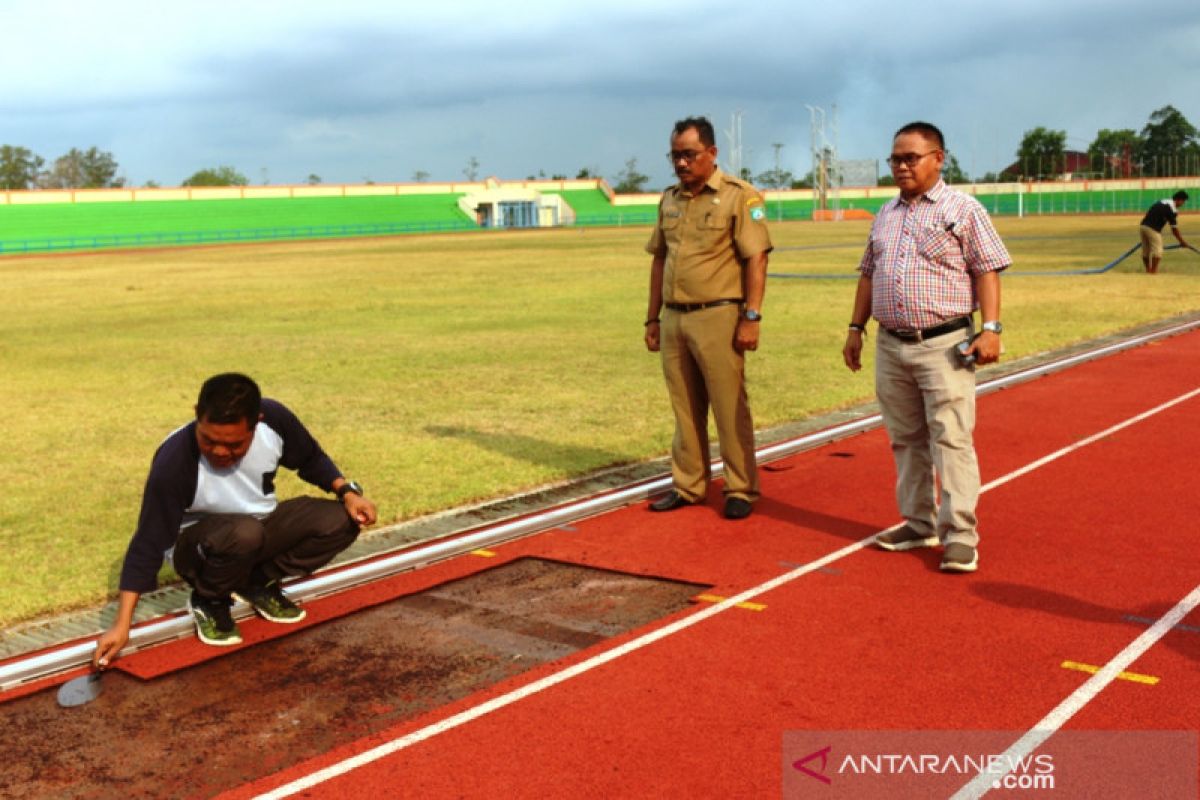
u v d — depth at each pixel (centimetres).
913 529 534
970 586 479
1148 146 14488
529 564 535
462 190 9319
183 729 368
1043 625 432
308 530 454
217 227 7750
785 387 987
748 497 601
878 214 527
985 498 621
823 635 428
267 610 464
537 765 332
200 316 1791
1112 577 485
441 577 517
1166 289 1781
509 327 1520
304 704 385
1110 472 668
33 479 725
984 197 10294
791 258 2964
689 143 571
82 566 543
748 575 503
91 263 4094
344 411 926
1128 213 8244
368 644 438
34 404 1007
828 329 1397
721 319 582
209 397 391
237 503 435
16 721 378
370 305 1909
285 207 8481
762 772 324
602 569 522
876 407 898
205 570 430
